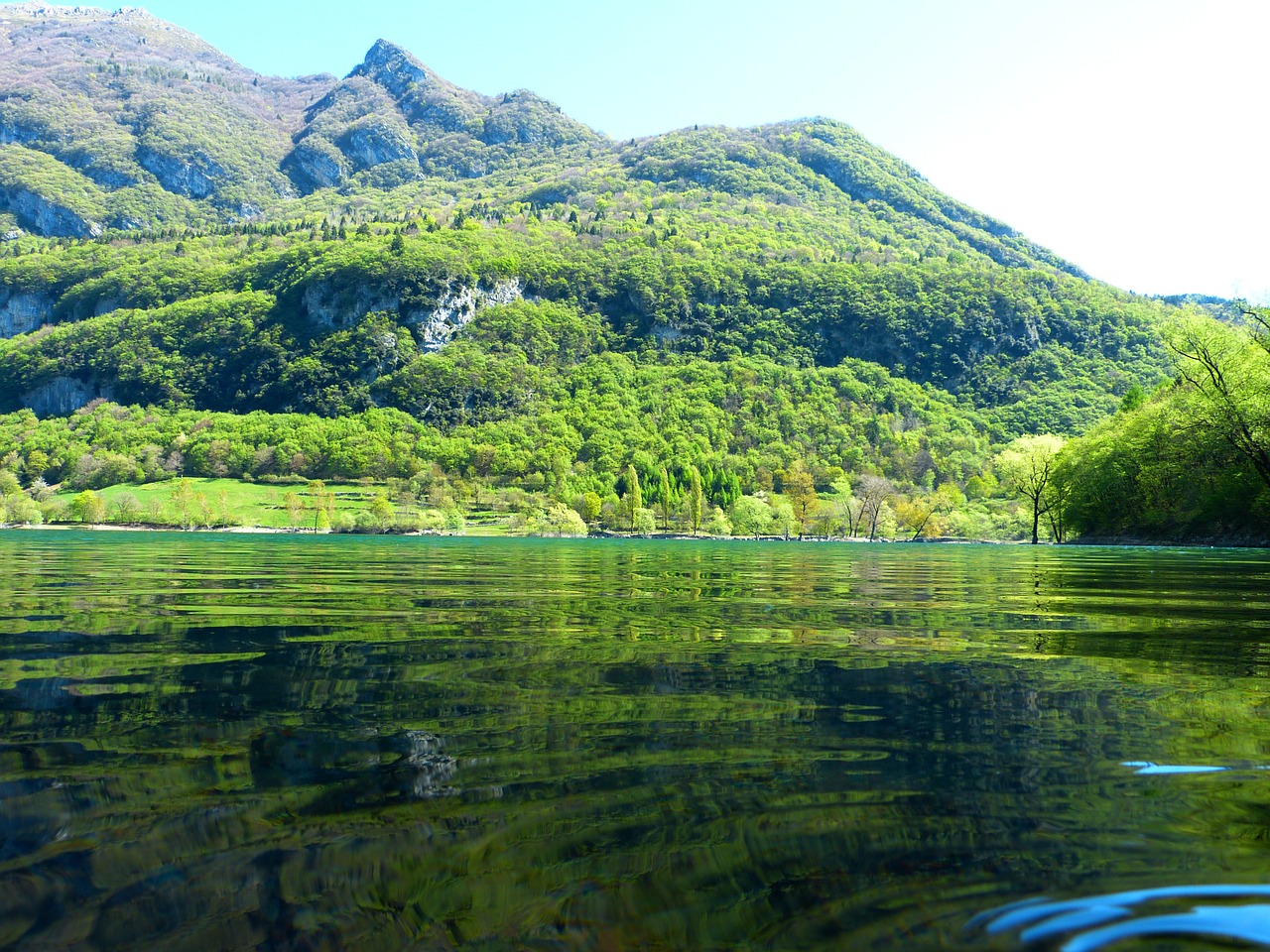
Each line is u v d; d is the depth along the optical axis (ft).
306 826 5.86
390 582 33.76
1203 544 111.04
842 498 318.45
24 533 193.26
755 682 11.51
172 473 379.96
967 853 5.38
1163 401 119.24
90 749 7.89
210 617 19.79
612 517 325.62
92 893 4.75
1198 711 9.73
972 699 10.39
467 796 6.53
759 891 4.81
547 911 4.55
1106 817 6.07
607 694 10.66
